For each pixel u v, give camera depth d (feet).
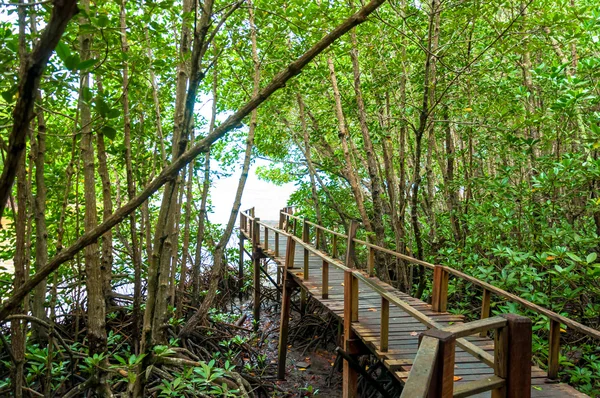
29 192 10.67
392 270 36.17
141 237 21.20
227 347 26.84
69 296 24.64
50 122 19.81
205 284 41.81
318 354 32.24
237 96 36.88
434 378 6.72
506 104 23.35
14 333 9.27
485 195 27.25
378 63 27.35
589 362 16.56
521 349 8.52
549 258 16.71
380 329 17.60
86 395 14.97
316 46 4.82
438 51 23.81
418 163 25.36
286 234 29.78
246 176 24.89
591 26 17.81
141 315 23.09
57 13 3.06
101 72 9.20
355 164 38.19
